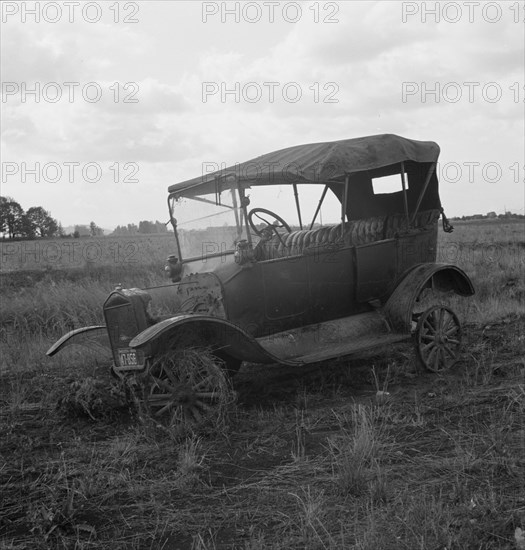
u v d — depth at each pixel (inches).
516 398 246.7
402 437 217.9
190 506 176.9
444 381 290.8
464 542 144.9
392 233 324.2
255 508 172.6
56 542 160.1
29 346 386.6
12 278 673.6
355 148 289.6
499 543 144.9
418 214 333.4
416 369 311.6
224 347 254.7
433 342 311.9
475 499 163.6
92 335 287.3
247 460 208.7
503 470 183.2
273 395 283.3
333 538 151.7
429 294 328.2
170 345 240.2
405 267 326.3
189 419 237.9
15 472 207.6
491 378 291.6
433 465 191.6
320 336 295.9
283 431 233.1
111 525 167.6
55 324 449.1
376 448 199.9
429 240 337.4
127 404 267.3
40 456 223.1
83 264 759.7
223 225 287.7
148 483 192.9
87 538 161.2
